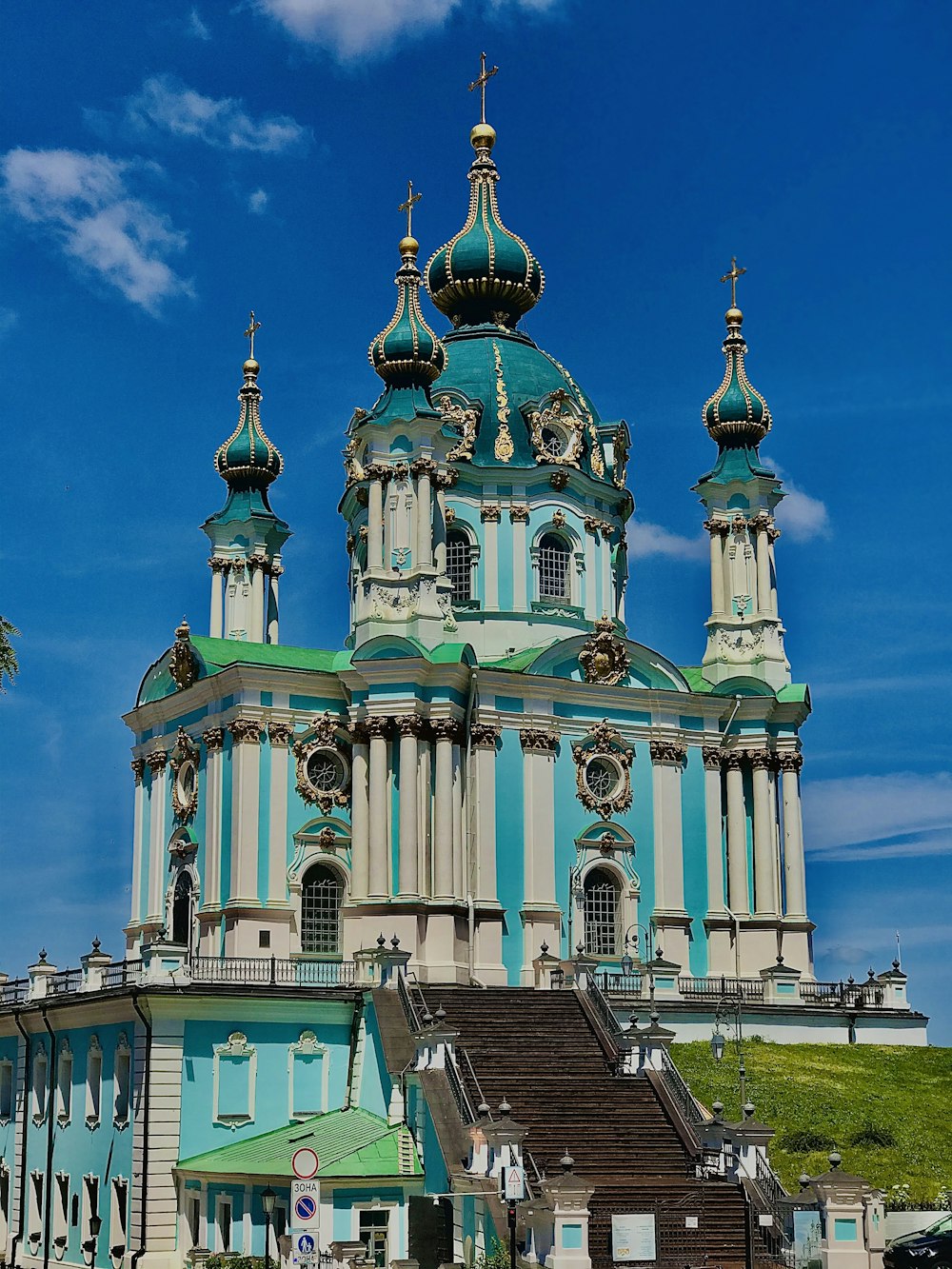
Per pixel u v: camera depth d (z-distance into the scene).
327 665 72.25
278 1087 58.25
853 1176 43.69
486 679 70.94
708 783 76.44
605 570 79.50
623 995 68.19
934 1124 58.28
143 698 77.19
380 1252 50.47
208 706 72.00
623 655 74.56
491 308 83.00
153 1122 55.75
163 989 56.31
